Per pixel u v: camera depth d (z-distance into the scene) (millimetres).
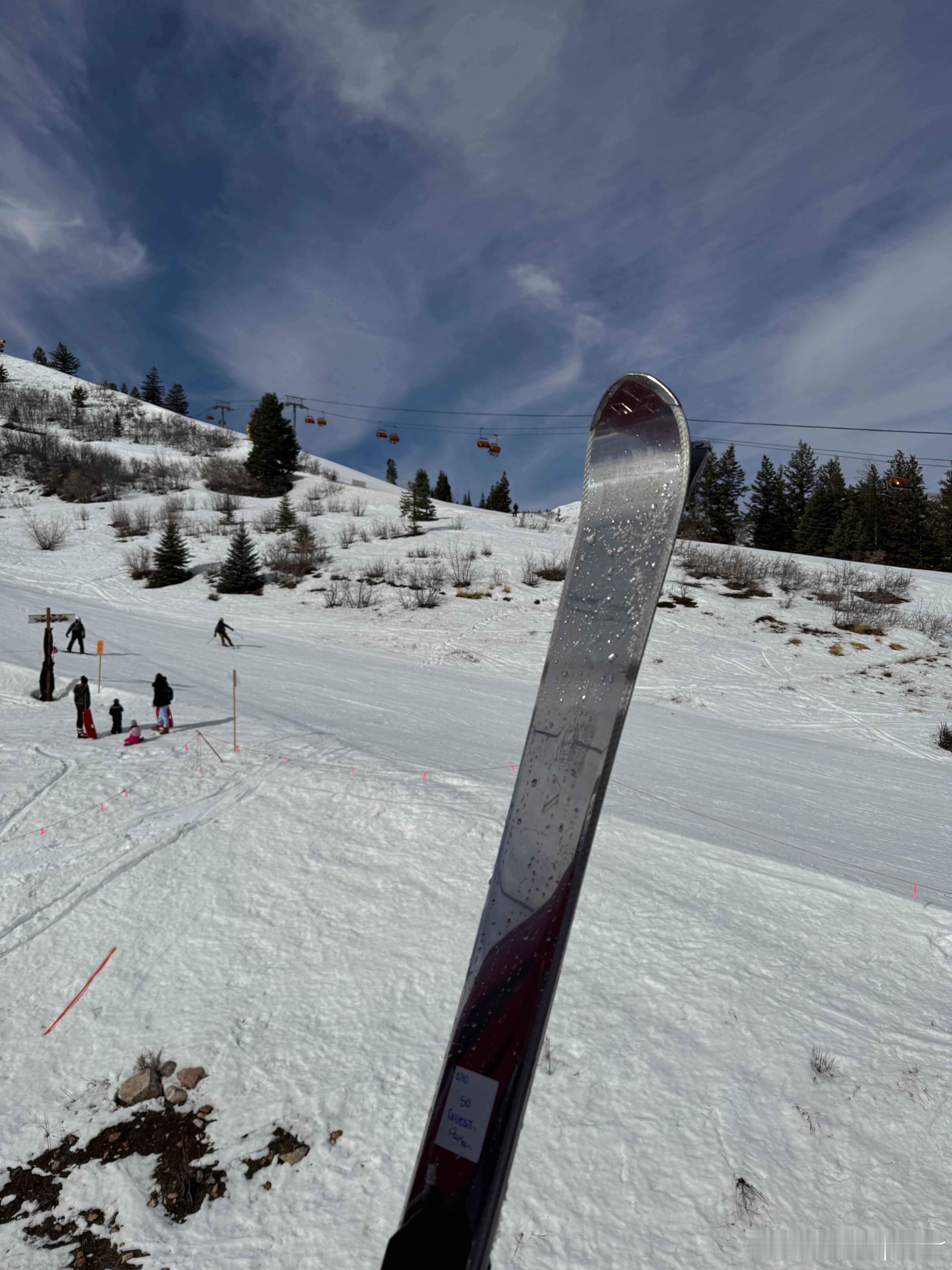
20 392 110750
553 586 39406
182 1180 4652
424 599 36125
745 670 27922
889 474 64000
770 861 8617
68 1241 4320
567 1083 5273
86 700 13047
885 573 42594
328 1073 5422
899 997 6234
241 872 8203
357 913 7398
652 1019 5895
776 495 71312
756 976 6434
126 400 120938
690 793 12594
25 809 9773
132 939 7047
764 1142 4785
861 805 13461
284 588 39875
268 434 70812
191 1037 5785
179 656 23984
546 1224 4281
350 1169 4703
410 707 18719
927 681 26859
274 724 14523
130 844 8797
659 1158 4680
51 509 61125
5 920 7367
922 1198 4402
